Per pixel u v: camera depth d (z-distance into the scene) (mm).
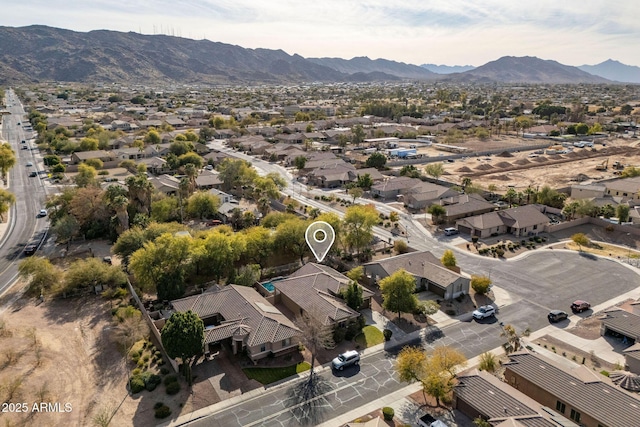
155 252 62000
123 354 50844
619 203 103375
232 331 50281
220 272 65875
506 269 74312
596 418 37875
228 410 41875
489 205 102125
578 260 77812
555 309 61219
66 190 95062
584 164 164000
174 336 45125
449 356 43406
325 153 162750
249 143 182500
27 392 44375
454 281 63781
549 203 107438
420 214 104750
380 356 50500
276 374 47219
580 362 49094
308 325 49031
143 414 41375
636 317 54250
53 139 172750
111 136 176625
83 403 43031
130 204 89812
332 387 45219
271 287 66562
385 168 151125
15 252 81062
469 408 40562
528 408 37625
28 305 62188
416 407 42219
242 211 97188
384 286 57750
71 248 82688
